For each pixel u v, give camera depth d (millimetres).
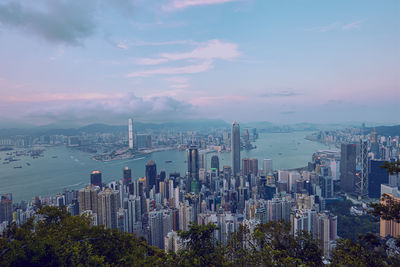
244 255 25000
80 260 22938
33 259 20688
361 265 22078
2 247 21078
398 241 23766
